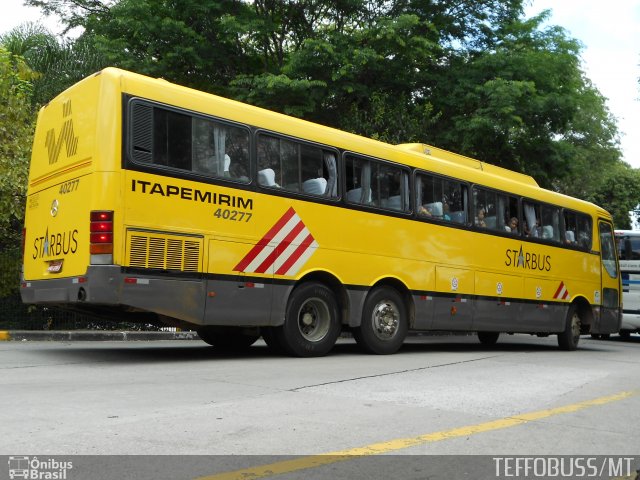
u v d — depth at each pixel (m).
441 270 12.06
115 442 4.72
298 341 9.91
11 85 14.69
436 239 12.02
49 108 9.64
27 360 9.10
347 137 10.81
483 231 13.01
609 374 9.70
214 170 9.04
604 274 16.36
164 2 18.42
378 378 8.12
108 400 6.15
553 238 14.84
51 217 9.12
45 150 9.53
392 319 11.22
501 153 20.69
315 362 9.48
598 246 16.27
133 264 8.18
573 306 15.24
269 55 20.19
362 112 19.05
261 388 7.06
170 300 8.48
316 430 5.26
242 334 11.48
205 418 5.53
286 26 20.12
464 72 19.95
